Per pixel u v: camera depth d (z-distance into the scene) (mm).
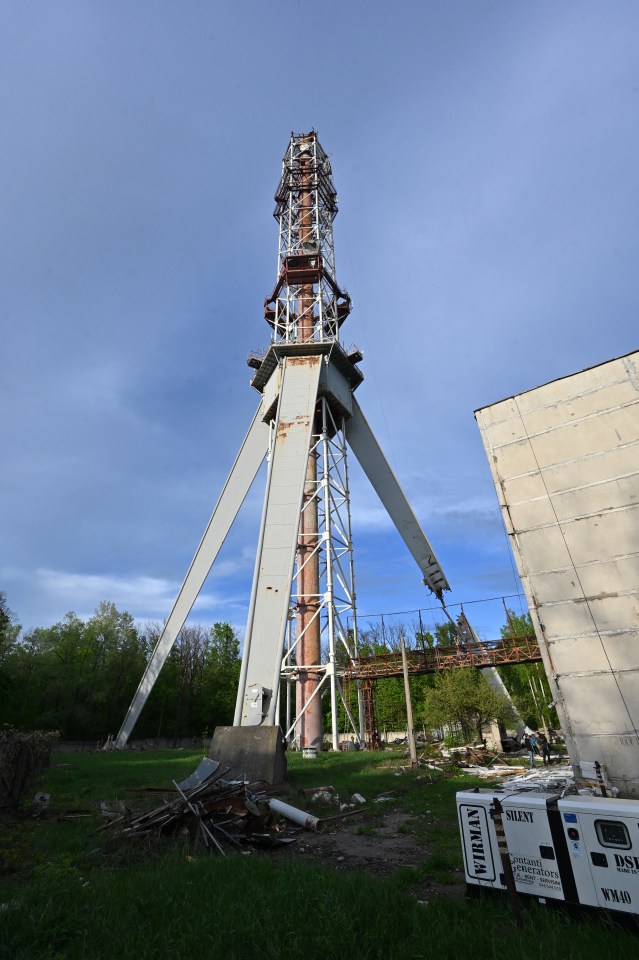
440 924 5672
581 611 14055
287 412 34062
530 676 50188
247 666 24609
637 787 12258
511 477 16188
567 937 5309
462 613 43719
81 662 63219
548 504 15336
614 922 5520
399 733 53438
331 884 6750
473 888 6695
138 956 5086
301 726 34031
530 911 6090
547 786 16672
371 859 9430
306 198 49188
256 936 5391
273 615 25969
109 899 6496
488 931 5512
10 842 10062
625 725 12773
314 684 34812
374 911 5938
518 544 15516
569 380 16047
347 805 14461
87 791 17750
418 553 47125
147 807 14219
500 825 6324
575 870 6000
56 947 5457
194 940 5340
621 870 5703
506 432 16719
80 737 58500
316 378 36250
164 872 7699
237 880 7078
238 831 10859
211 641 76875
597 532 14391
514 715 34906
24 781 13852
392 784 18188
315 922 5656
